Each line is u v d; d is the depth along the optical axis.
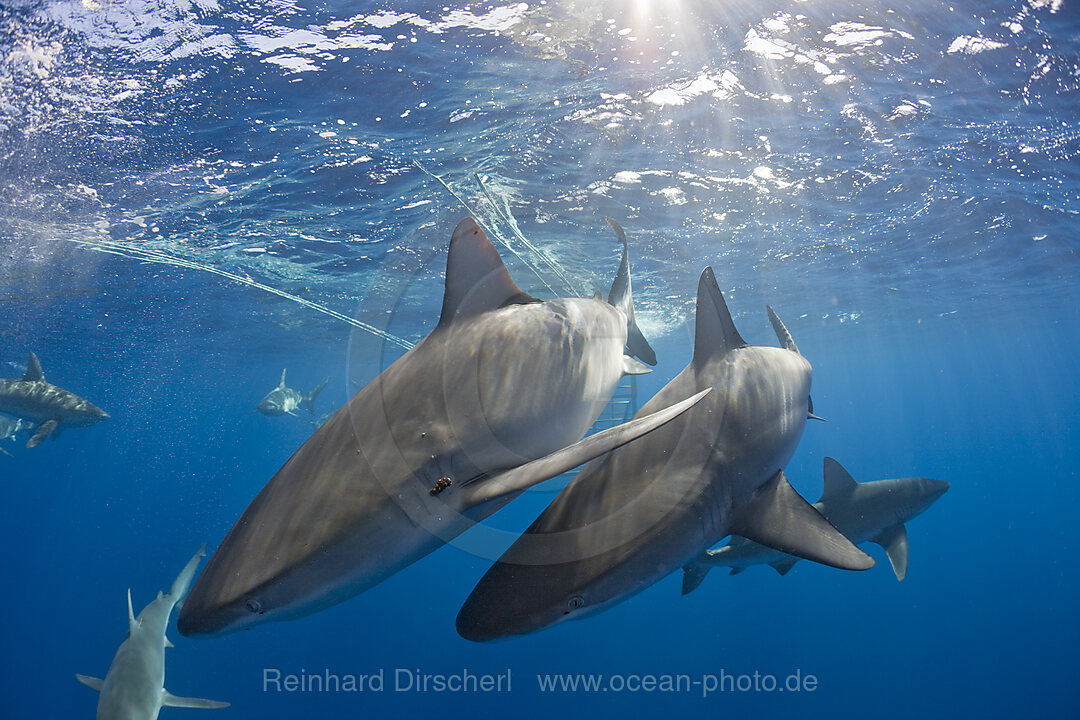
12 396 11.58
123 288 16.44
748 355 3.12
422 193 10.66
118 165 9.40
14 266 14.11
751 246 14.09
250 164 9.60
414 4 6.69
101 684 7.04
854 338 37.19
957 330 37.41
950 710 20.44
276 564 1.74
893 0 7.18
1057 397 106.12
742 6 7.05
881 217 13.95
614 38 7.36
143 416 54.56
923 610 28.31
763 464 2.88
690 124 8.91
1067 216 15.30
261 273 15.50
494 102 8.27
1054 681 21.38
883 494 7.10
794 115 9.15
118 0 6.34
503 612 2.03
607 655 23.38
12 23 6.48
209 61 7.30
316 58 7.37
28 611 36.72
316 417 18.23
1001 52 8.21
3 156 8.94
